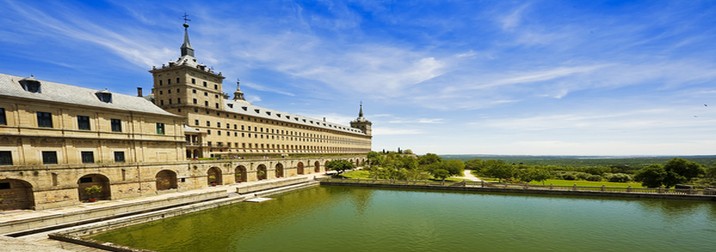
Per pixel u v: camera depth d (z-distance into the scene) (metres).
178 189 51.66
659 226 36.75
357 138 176.62
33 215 32.69
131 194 44.72
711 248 29.45
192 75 72.75
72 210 35.62
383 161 114.88
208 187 57.56
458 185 65.38
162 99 73.75
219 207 46.31
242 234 33.38
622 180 76.25
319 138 132.25
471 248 29.58
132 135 47.50
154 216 37.34
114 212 34.66
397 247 29.77
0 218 31.09
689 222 38.38
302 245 30.12
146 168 46.75
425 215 42.75
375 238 32.41
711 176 70.69
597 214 43.03
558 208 47.16
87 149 41.97
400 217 41.56
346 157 119.62
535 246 30.12
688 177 59.44
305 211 44.78
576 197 56.12
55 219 30.00
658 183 58.59
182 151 56.12
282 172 79.12
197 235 32.78
